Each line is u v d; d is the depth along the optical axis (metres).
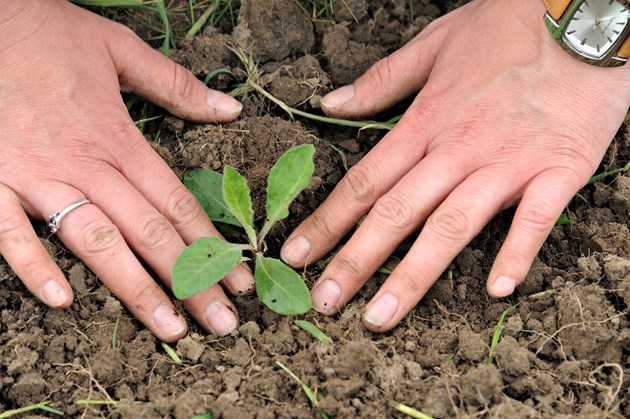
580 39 0.56
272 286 0.54
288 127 0.62
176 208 0.56
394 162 0.57
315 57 0.65
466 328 0.55
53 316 0.54
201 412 0.52
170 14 0.67
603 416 0.52
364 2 0.67
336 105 0.62
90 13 0.60
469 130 0.57
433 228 0.54
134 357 0.54
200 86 0.62
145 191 0.56
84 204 0.54
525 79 0.58
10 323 0.54
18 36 0.57
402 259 0.57
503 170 0.56
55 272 0.53
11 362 0.53
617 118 0.58
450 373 0.53
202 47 0.64
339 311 0.56
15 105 0.56
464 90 0.58
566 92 0.57
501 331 0.55
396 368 0.53
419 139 0.58
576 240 0.59
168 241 0.54
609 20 0.55
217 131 0.61
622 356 0.54
